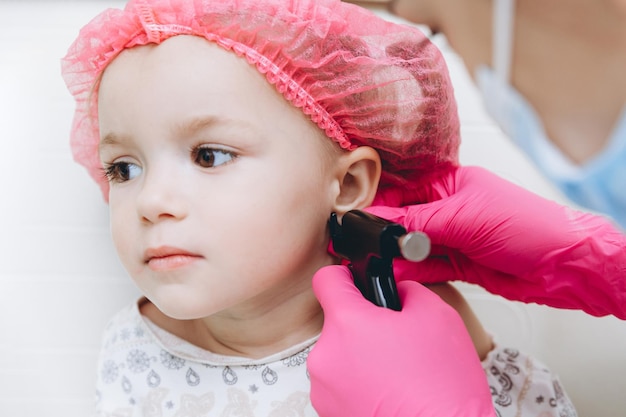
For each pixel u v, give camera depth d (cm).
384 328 58
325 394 60
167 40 63
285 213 63
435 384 55
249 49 62
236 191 61
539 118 41
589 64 37
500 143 97
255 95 63
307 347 72
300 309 72
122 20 64
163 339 79
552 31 38
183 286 61
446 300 80
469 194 71
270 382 73
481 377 59
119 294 104
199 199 61
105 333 88
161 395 78
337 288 62
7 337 104
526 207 69
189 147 62
